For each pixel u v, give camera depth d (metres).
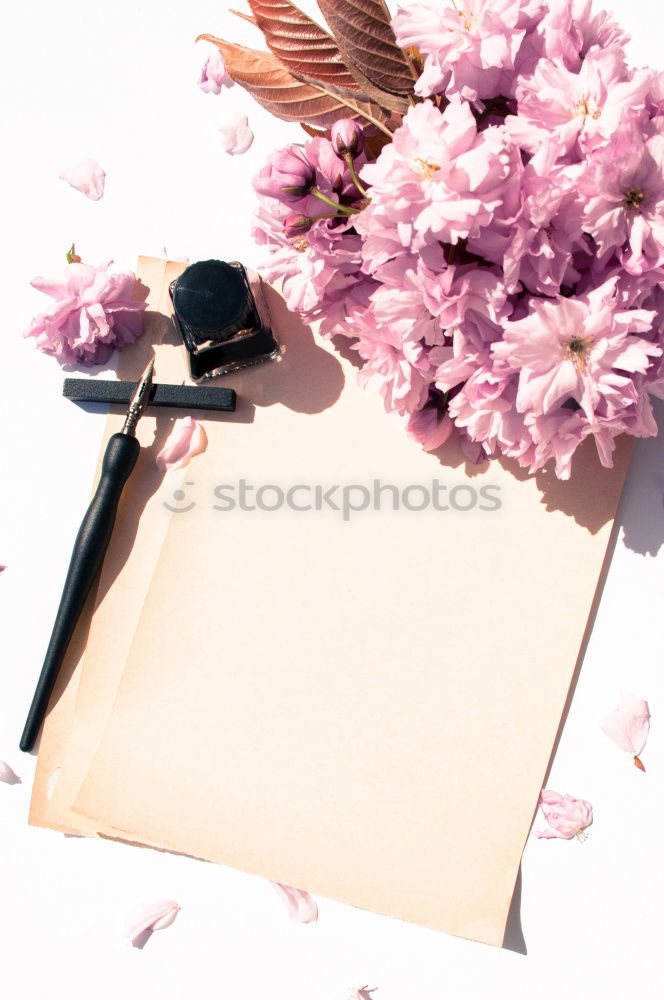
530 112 0.42
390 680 0.55
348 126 0.46
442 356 0.46
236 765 0.55
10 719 0.57
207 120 0.62
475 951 0.54
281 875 0.54
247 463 0.57
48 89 0.63
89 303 0.55
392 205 0.40
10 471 0.59
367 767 0.55
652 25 0.60
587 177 0.40
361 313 0.49
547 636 0.55
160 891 0.56
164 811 0.55
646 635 0.56
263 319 0.57
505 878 0.53
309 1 0.60
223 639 0.56
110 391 0.57
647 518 0.56
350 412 0.57
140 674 0.56
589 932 0.54
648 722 0.55
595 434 0.45
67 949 0.56
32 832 0.56
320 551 0.56
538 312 0.42
